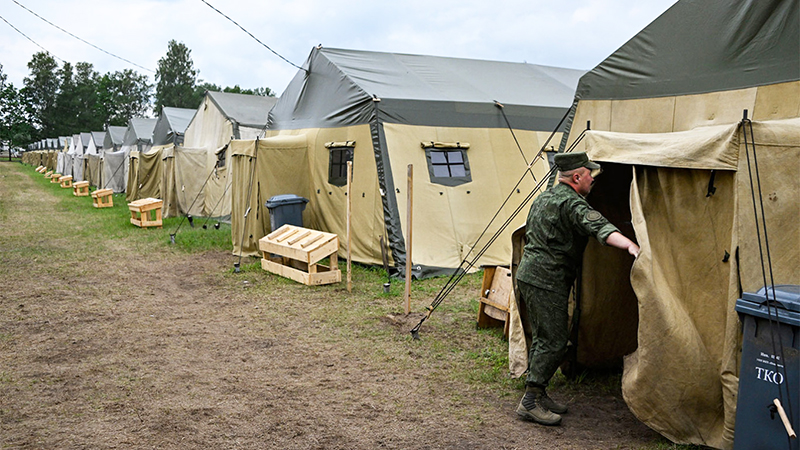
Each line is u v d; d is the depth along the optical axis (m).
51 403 4.61
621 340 5.23
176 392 4.87
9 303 7.71
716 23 5.23
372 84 10.91
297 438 4.07
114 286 8.88
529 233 4.36
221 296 8.33
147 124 26.88
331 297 8.20
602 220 3.95
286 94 13.77
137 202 15.46
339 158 11.01
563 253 4.17
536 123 11.41
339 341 6.29
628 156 4.26
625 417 4.46
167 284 9.09
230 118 15.69
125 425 4.23
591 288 5.02
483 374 5.29
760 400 3.24
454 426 4.28
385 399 4.76
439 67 12.93
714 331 3.90
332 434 4.13
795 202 3.65
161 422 4.28
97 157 30.44
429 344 6.17
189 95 78.62
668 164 3.96
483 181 10.60
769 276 3.63
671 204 4.11
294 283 9.09
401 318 7.15
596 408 4.63
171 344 6.16
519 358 4.95
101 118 91.12
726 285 3.87
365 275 9.62
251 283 9.11
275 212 10.65
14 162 71.62
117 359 5.67
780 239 3.64
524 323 4.90
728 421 3.63
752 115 4.88
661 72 5.66
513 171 10.89
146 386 4.99
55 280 9.16
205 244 12.69
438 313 7.42
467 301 8.06
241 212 11.27
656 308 3.75
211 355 5.83
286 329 6.72
